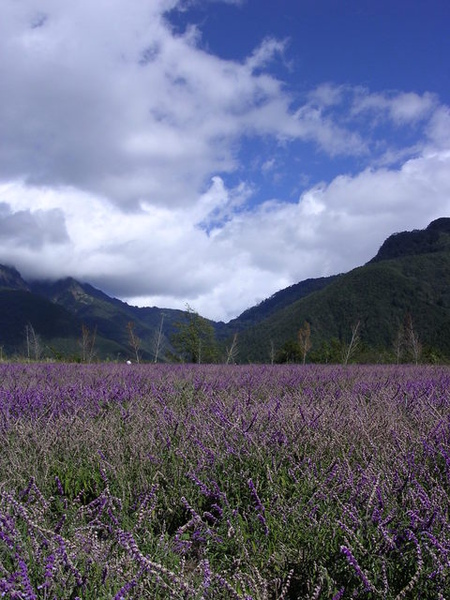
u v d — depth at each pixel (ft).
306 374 35.65
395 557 8.00
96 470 12.69
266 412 15.65
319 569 8.19
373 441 12.82
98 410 18.78
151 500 10.83
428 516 8.77
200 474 11.97
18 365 44.78
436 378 30.19
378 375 35.19
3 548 7.75
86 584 7.00
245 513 10.26
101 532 10.12
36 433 14.24
